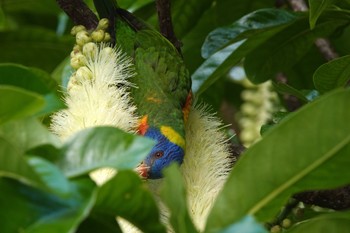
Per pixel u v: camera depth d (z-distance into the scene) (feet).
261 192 9.94
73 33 19.13
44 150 9.80
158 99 21.08
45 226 8.45
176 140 20.42
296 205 17.38
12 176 8.79
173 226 9.23
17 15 29.63
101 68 17.04
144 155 9.75
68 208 8.96
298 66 25.96
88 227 10.32
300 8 25.02
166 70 21.54
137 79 21.44
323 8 16.97
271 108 25.72
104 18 20.90
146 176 19.85
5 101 9.24
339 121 9.52
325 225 10.62
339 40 26.18
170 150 20.26
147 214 9.96
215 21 25.82
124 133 9.96
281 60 23.12
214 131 17.70
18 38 25.45
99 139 9.94
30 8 28.14
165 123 20.68
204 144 17.07
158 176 20.27
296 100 25.41
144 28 22.30
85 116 15.96
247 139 25.29
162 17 21.79
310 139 9.67
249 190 9.91
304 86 26.14
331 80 18.26
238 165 9.80
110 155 9.80
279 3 25.70
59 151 9.83
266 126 17.89
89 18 20.63
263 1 25.52
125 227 13.34
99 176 13.75
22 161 8.57
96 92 16.34
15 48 25.84
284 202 10.39
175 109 20.94
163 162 20.20
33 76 10.82
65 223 8.49
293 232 10.85
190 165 16.58
